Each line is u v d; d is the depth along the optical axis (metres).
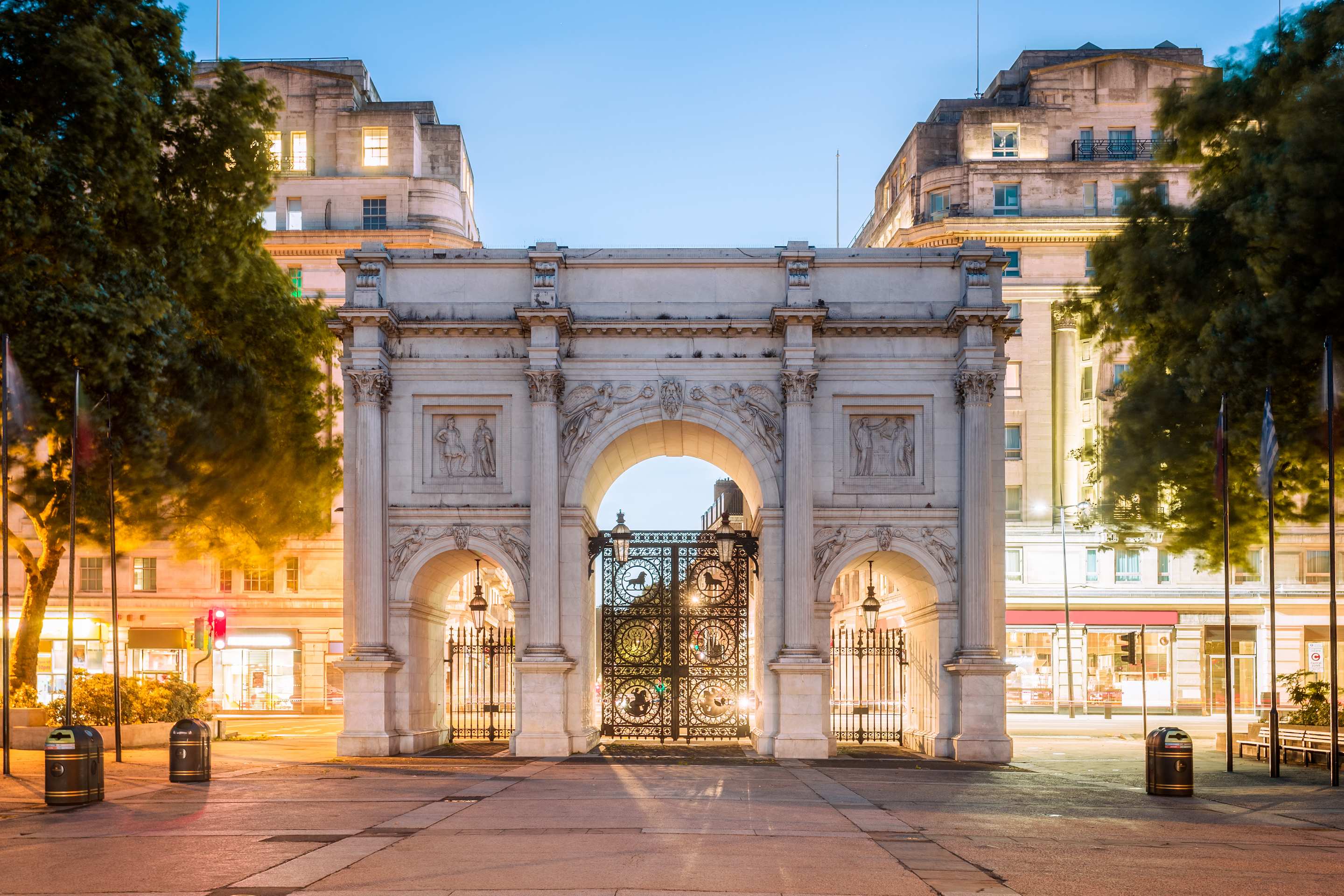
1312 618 75.50
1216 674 75.94
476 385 42.53
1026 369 77.69
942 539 42.00
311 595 77.31
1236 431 37.62
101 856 18.20
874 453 42.53
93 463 37.84
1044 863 17.77
